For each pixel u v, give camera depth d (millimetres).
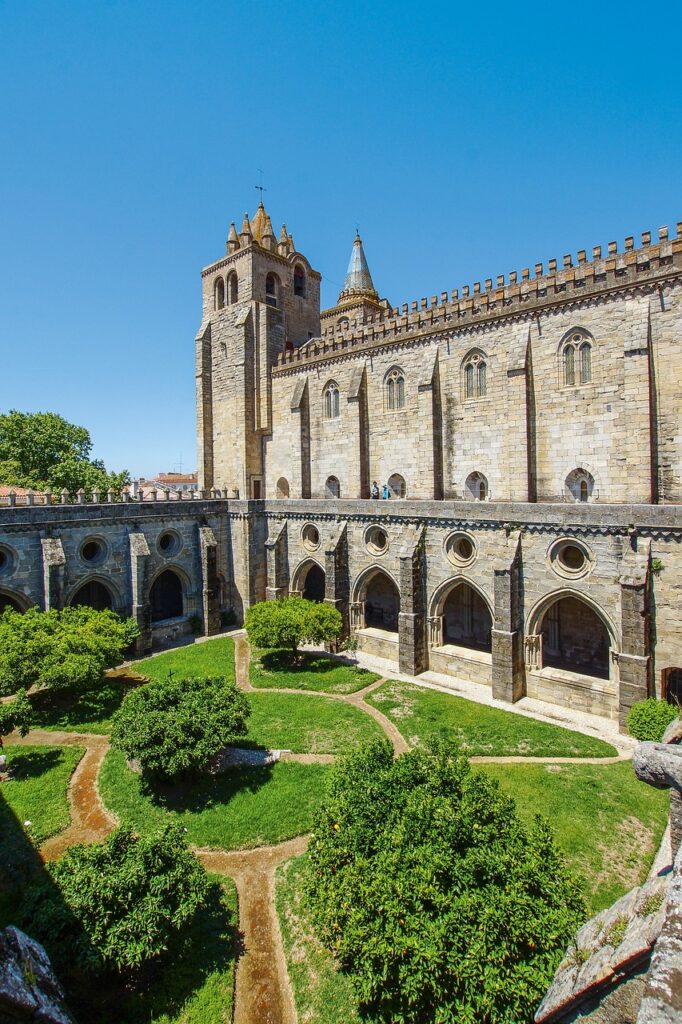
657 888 6457
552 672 31359
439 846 11844
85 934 12531
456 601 43656
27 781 22688
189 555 45719
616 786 21547
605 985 5797
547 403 37250
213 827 19781
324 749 25234
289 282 58438
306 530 44781
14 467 61781
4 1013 6602
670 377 32281
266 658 38500
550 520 29922
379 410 47281
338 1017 12961
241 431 54125
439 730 26891
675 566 25969
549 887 11422
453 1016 10062
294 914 16078
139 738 20297
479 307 40188
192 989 13609
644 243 32969
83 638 29328
